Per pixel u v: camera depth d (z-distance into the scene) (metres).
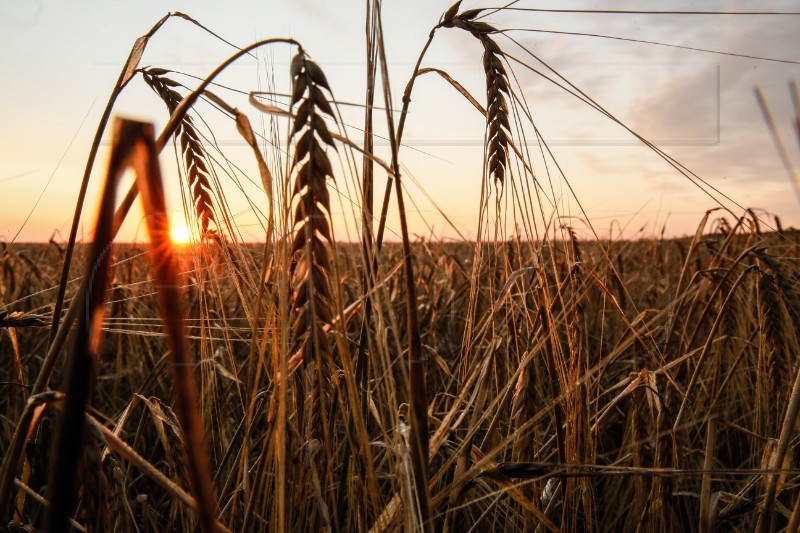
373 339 1.73
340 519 1.69
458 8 1.69
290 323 1.26
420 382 1.30
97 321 0.68
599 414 2.10
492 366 1.96
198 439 0.68
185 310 1.96
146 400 1.69
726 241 2.99
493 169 1.72
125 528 1.43
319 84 1.11
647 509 1.96
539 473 1.44
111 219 0.64
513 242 2.57
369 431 2.34
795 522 1.44
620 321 3.55
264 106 1.13
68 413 0.69
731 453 3.18
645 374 1.96
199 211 1.82
